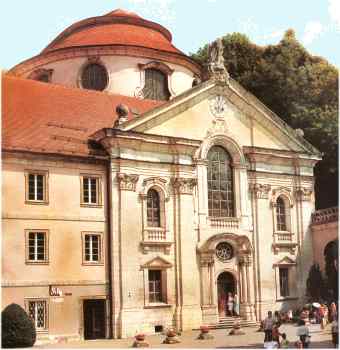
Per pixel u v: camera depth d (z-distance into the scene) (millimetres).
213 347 38062
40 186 42750
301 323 36094
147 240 46125
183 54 59531
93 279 43625
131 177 45875
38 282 41500
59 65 57156
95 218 44344
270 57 71750
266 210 52812
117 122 45938
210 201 50125
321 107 68000
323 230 54062
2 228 40781
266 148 52906
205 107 50719
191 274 47625
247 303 50125
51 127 45906
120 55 56906
